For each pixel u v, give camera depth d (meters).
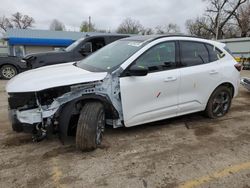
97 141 3.73
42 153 3.66
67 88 3.49
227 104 5.39
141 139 4.19
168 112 4.41
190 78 4.54
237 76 5.34
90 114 3.55
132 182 3.00
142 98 4.03
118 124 3.97
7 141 4.03
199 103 4.85
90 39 8.20
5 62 11.20
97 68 3.95
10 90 3.40
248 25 47.78
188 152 3.76
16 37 29.86
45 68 4.29
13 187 2.88
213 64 4.94
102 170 3.24
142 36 4.69
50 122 3.44
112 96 3.78
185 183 2.99
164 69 4.27
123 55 4.09
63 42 31.12
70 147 3.85
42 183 2.96
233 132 4.58
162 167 3.33
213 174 3.18
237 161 3.51
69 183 2.97
